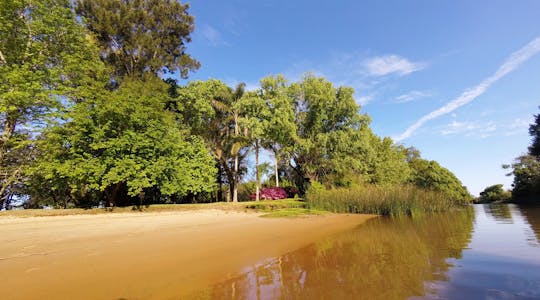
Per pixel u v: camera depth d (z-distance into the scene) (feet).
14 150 56.49
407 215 50.78
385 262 16.51
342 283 12.80
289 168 98.84
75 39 59.82
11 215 45.55
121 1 76.79
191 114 81.41
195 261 17.04
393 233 28.58
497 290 11.26
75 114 52.85
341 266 15.90
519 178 133.18
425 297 10.66
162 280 13.55
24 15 54.08
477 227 31.86
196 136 78.43
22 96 46.60
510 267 14.61
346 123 82.38
